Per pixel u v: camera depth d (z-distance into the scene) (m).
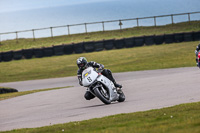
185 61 102.94
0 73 120.44
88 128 24.56
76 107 41.62
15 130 28.81
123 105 37.19
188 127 19.17
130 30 182.38
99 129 23.50
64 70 115.00
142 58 120.00
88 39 172.12
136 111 31.64
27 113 41.84
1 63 142.38
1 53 145.38
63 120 32.00
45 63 132.25
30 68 125.00
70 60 133.25
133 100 41.12
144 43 149.25
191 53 118.81
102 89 37.56
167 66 96.75
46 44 171.25
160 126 20.59
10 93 76.00
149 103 36.53
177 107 30.12
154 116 26.61
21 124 33.47
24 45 174.12
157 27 182.38
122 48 148.50
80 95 55.66
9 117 40.56
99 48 147.75
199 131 16.88
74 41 170.25
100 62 121.88
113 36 173.75
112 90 38.34
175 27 177.38
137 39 149.00
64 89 69.69
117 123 25.17
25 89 83.88
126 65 108.69
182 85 49.81
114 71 98.62
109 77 38.97
